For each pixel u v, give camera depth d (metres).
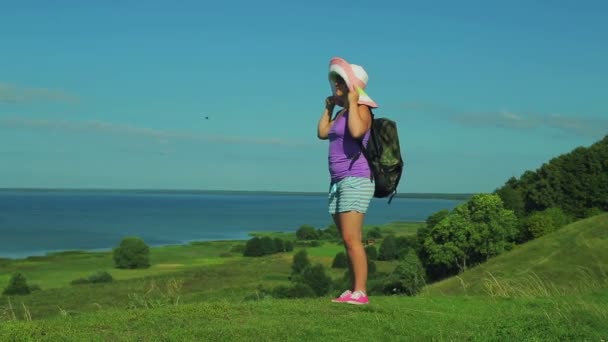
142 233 148.88
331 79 6.81
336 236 129.50
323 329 6.09
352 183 6.62
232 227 173.88
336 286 41.66
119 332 5.84
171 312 6.72
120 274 74.31
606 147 62.06
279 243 103.50
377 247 90.06
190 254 103.44
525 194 65.38
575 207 60.44
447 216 52.75
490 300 9.86
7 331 5.70
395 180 6.72
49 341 5.46
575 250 32.47
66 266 84.50
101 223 181.75
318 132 7.20
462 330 6.72
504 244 50.41
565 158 62.88
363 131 6.40
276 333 5.87
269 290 40.84
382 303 8.23
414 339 6.11
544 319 7.55
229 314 6.69
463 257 50.41
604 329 7.13
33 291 51.84
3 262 88.75
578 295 10.86
